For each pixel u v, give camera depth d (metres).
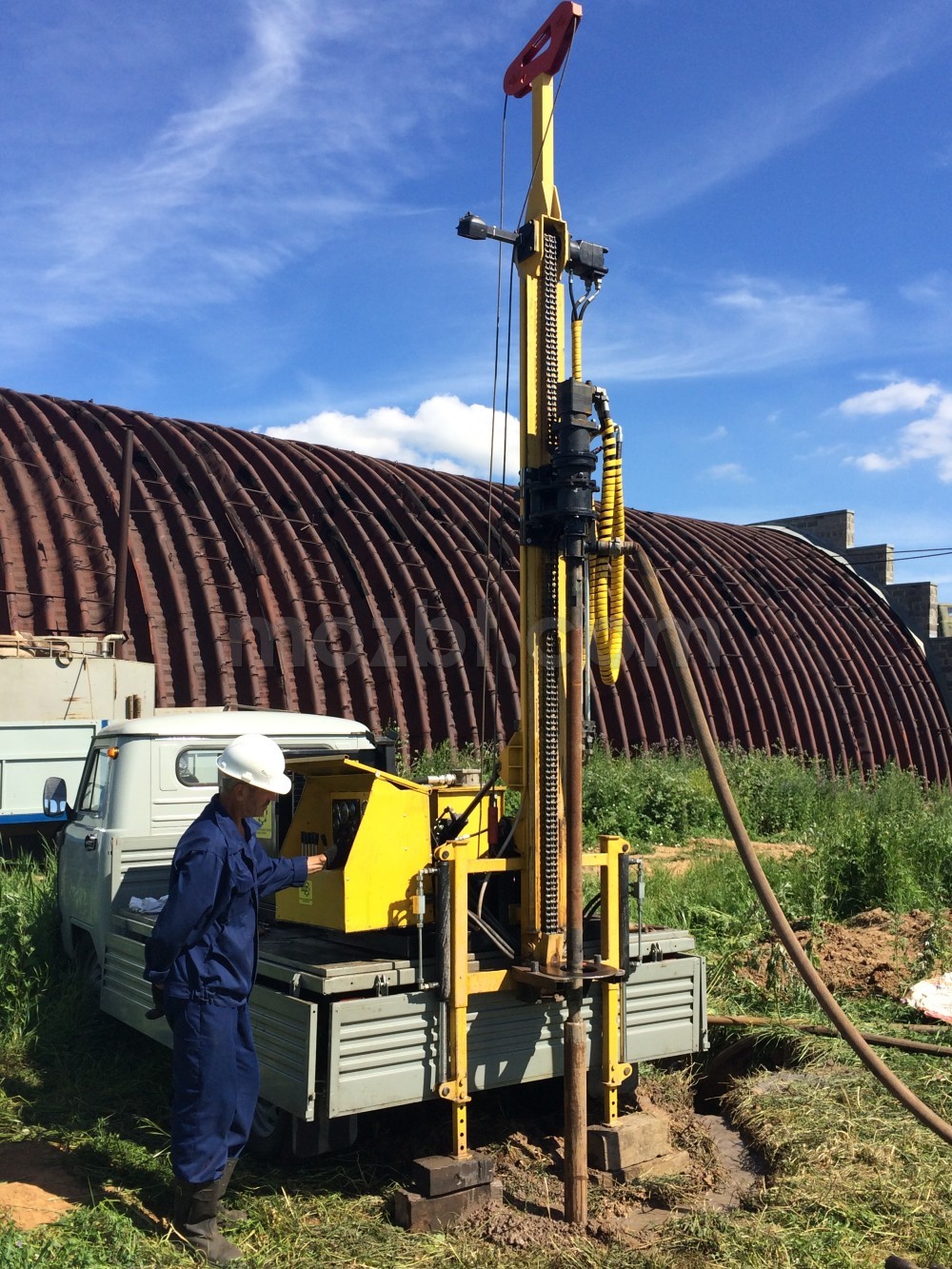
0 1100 5.48
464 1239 4.15
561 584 4.84
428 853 4.82
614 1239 4.16
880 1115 5.04
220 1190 4.06
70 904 7.12
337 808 4.96
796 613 24.41
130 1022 5.84
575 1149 4.27
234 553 15.61
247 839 4.29
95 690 11.33
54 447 15.42
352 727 7.38
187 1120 4.02
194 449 16.97
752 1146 5.07
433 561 18.05
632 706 19.19
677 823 14.50
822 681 23.11
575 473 4.47
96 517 14.62
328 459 19.55
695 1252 3.95
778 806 15.62
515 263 4.99
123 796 6.55
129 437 14.58
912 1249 3.97
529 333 4.89
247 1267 3.91
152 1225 4.20
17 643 11.34
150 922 5.71
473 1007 4.60
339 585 16.19
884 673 24.88
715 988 7.34
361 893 4.63
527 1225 4.20
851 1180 4.41
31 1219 4.12
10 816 10.34
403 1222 4.28
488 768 14.60
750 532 28.91
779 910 4.20
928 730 25.08
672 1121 5.43
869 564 28.17
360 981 4.33
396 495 19.17
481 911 4.77
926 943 7.64
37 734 10.59
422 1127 5.18
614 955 4.89
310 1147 4.36
